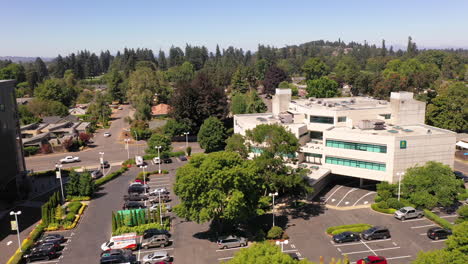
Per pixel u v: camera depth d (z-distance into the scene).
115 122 159.50
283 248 51.97
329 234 56.03
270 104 183.00
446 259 35.47
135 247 52.44
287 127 70.94
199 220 53.12
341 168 75.31
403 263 47.38
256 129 64.38
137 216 60.03
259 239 54.25
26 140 109.94
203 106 121.56
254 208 55.84
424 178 63.31
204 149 112.81
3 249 53.28
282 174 61.81
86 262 49.31
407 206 62.84
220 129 108.25
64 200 72.25
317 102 95.81
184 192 52.22
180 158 101.69
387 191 66.56
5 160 69.81
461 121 110.56
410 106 82.12
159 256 48.50
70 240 55.78
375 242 53.19
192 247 52.75
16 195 72.62
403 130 75.06
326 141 76.44
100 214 65.62
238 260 33.59
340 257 49.34
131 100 157.00
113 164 98.50
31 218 64.38
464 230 36.53
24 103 173.88
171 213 65.56
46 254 49.94
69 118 149.88
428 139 69.62
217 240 54.28
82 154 109.69
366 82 169.12
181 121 122.56
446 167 64.44
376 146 70.62
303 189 64.25
